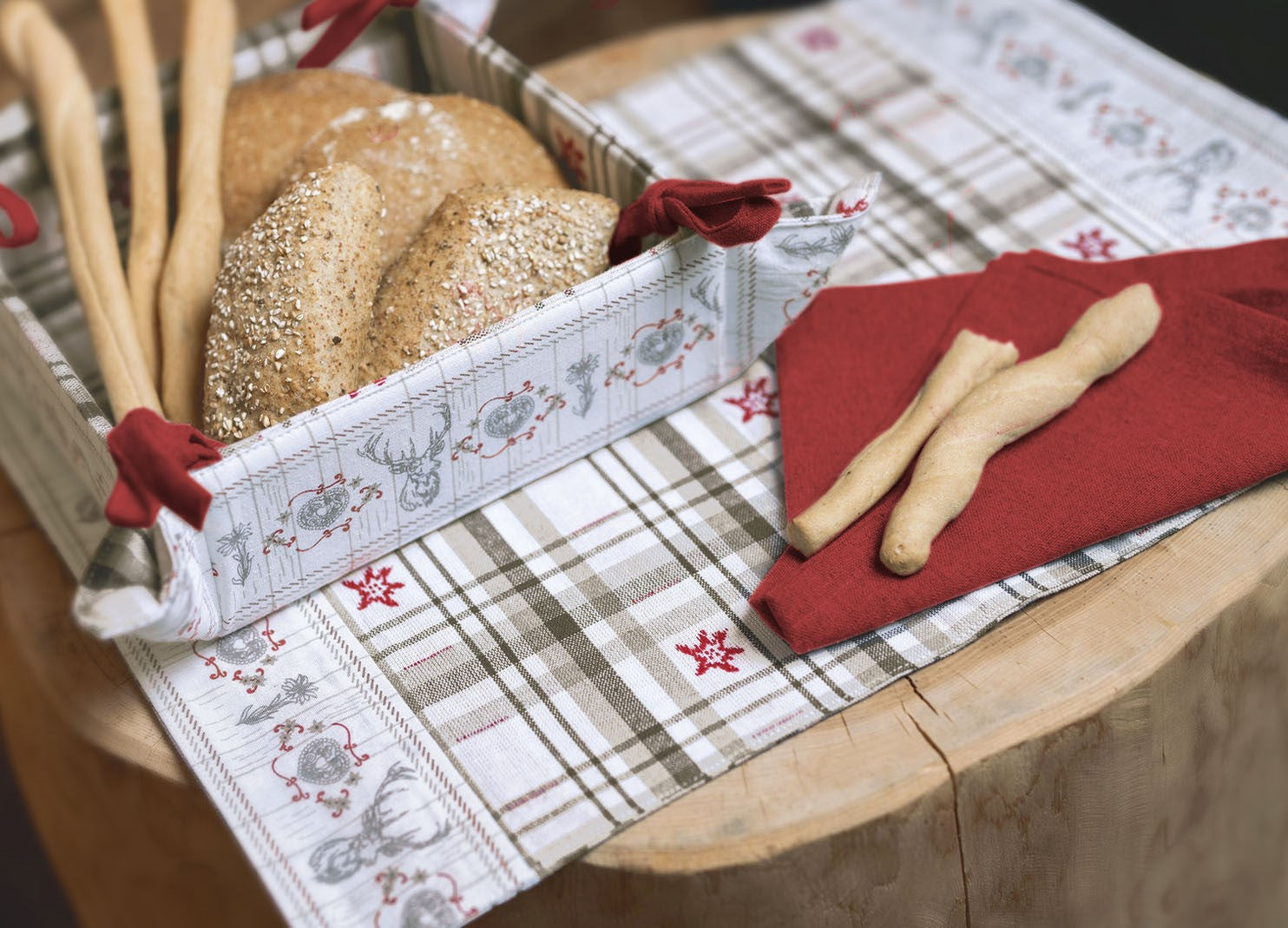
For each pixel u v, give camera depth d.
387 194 1.05
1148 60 1.21
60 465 1.09
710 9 1.67
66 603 1.04
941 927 1.01
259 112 1.09
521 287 1.01
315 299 0.99
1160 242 1.12
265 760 0.97
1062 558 1.01
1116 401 1.04
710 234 0.99
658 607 1.01
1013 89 1.21
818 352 1.07
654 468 1.05
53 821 1.12
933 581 0.99
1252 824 1.10
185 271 1.04
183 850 1.04
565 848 0.95
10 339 1.04
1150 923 1.08
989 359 1.04
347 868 0.95
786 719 0.97
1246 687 1.03
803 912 0.97
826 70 1.23
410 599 1.01
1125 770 1.00
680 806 0.96
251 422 0.99
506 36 1.55
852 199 1.03
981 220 1.14
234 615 0.99
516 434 1.02
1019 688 0.98
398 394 0.97
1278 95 1.47
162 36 1.34
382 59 1.15
